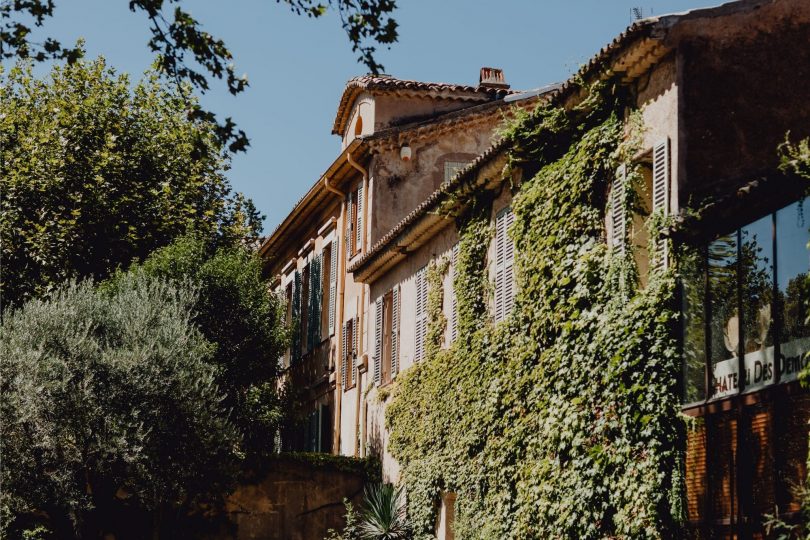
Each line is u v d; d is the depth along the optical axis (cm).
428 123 2942
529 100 2972
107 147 3372
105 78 3547
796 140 1462
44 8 1149
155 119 3553
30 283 3281
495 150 1922
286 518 2619
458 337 2156
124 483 2434
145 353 2444
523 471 1795
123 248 3306
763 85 1468
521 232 1842
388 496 2380
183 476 2434
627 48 1507
